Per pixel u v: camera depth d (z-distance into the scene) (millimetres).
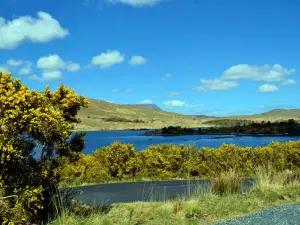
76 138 8023
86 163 14484
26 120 6703
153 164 15539
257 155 16125
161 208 8156
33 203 6844
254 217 7645
